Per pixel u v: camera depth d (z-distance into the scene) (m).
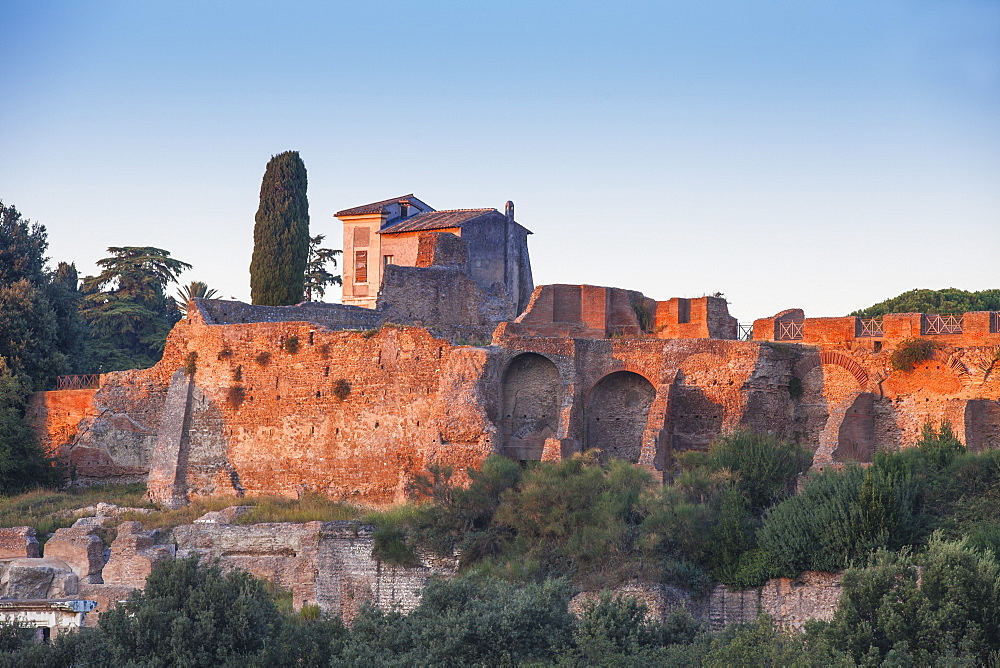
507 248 190.38
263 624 108.56
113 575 145.88
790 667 94.25
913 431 134.00
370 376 153.38
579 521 127.88
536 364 148.00
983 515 116.31
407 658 105.25
